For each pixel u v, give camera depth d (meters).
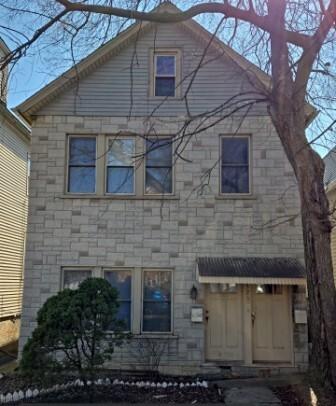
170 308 12.02
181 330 11.80
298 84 8.51
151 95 12.76
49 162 12.49
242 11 8.32
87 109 12.66
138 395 9.17
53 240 12.23
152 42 12.92
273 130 12.47
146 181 12.50
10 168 17.73
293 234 12.12
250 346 11.80
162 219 12.27
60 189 12.38
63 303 8.94
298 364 11.65
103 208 12.34
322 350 8.23
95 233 12.25
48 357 8.76
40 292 12.05
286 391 9.64
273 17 8.27
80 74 12.66
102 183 12.42
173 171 12.43
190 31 12.90
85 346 9.68
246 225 12.21
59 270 12.12
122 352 11.66
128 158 12.57
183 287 11.99
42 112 12.65
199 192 12.27
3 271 17.00
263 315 12.02
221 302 12.06
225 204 12.30
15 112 12.53
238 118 12.48
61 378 9.16
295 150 8.51
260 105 12.58
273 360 11.82
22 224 19.20
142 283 12.11
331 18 7.71
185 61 12.84
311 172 8.49
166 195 12.37
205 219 12.24
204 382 10.34
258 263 11.76
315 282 8.48
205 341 11.87
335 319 8.19
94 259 12.15
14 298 18.20
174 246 12.17
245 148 12.62
